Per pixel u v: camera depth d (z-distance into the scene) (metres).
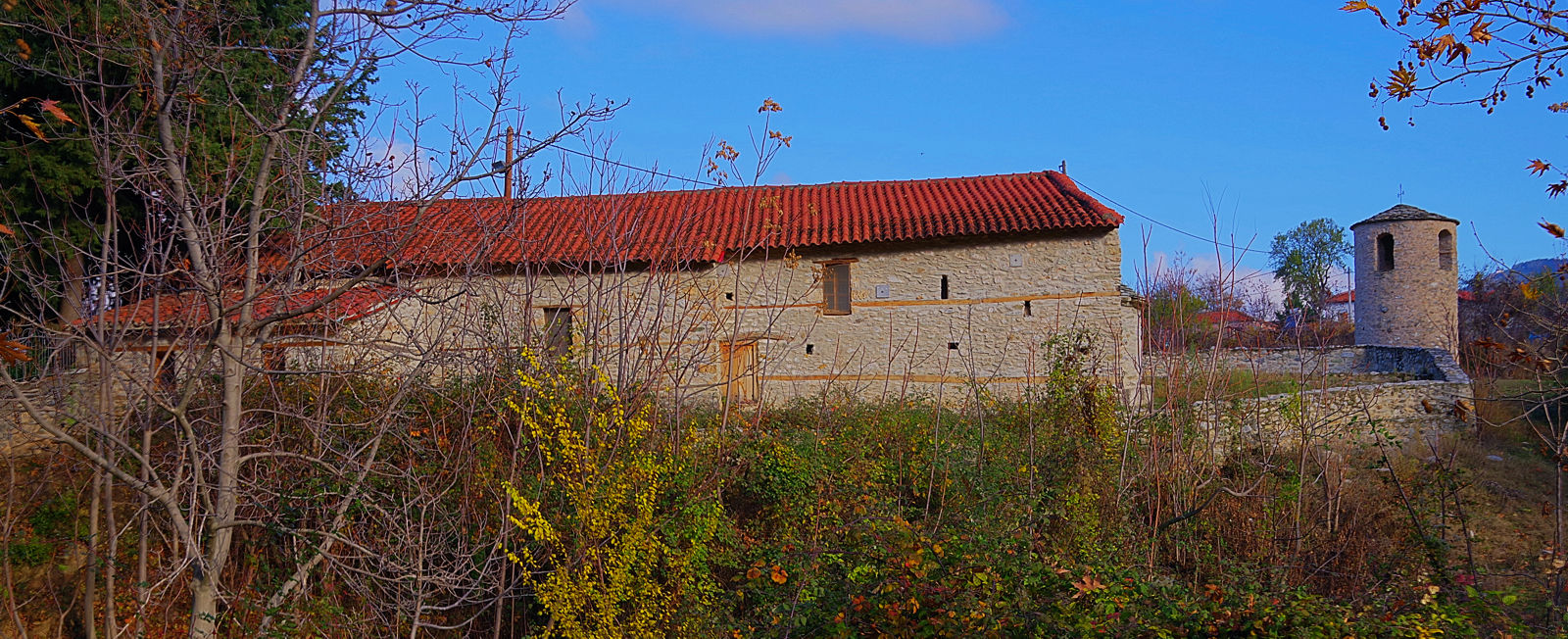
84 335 6.13
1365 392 13.83
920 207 17.50
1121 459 10.60
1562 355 7.23
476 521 8.84
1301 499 10.09
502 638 9.09
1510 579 8.43
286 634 7.51
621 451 8.44
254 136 6.61
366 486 8.38
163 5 6.62
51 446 9.08
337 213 7.20
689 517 8.64
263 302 7.79
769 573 8.84
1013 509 9.82
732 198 18.20
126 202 12.15
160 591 8.90
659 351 9.73
